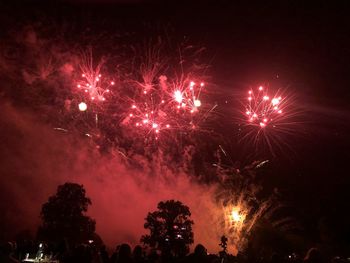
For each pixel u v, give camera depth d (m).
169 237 13.07
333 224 17.88
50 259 10.53
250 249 11.66
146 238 13.19
